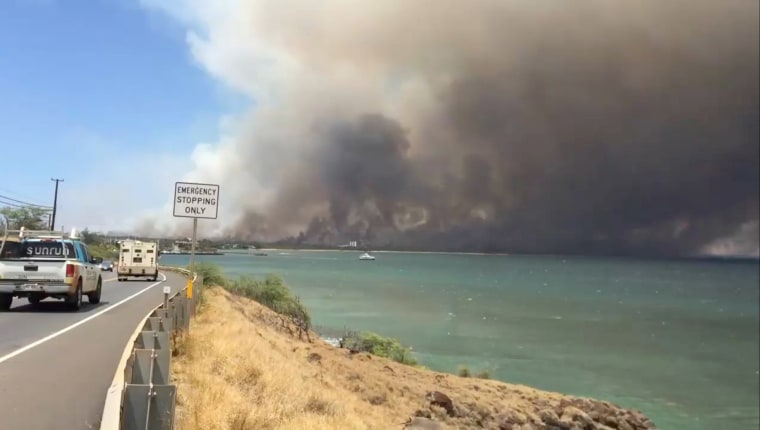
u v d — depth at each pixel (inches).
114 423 222.5
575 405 1284.4
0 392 335.9
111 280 1856.5
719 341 4739.2
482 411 1054.4
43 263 760.3
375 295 6417.3
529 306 6412.4
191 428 294.8
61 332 587.5
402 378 1107.9
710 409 2343.8
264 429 346.9
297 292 6343.5
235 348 556.1
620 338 4343.0
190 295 735.7
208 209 700.7
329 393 656.4
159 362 277.9
